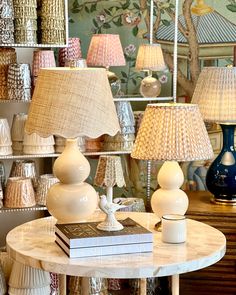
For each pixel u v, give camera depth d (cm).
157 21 380
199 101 324
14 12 334
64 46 347
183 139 238
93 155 369
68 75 222
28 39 336
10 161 381
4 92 341
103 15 388
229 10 370
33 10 337
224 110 316
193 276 324
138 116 375
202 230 253
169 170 250
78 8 389
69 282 345
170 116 241
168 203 248
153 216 273
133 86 390
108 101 230
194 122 242
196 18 373
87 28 390
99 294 317
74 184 238
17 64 334
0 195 335
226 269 319
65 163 235
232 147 334
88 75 224
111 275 205
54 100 222
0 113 376
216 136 375
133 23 385
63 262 210
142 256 217
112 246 219
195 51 375
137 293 345
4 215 381
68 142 238
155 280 342
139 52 359
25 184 338
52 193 238
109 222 228
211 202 335
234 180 328
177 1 354
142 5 382
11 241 236
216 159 336
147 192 375
